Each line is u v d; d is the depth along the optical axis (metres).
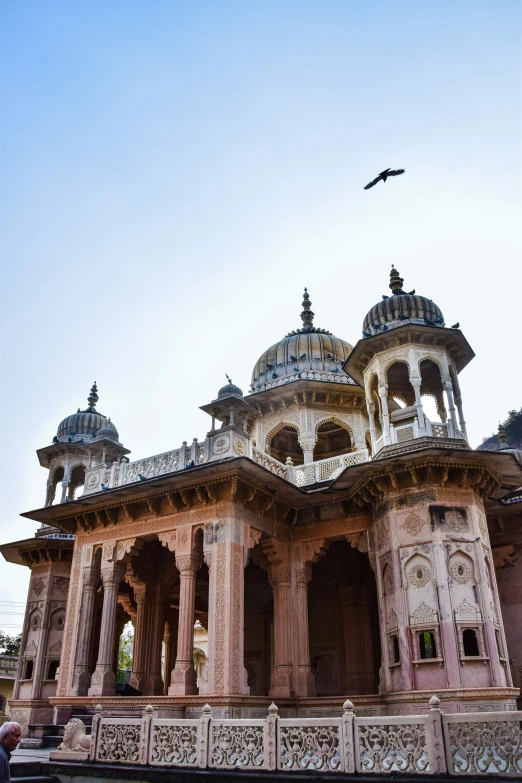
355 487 12.78
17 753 10.28
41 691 15.95
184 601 12.12
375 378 13.86
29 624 16.95
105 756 8.08
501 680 10.22
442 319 13.82
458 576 10.84
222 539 12.07
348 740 6.61
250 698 11.27
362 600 15.16
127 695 12.91
